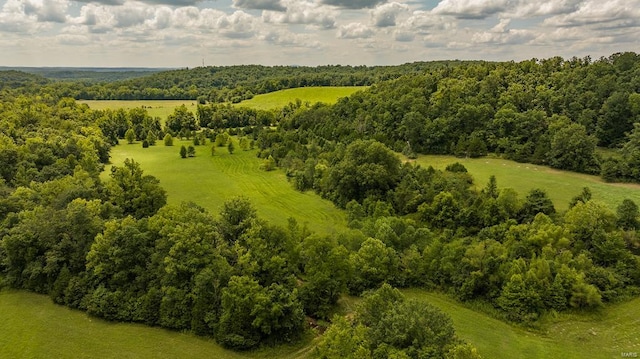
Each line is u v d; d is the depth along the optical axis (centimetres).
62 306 5744
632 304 5594
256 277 5444
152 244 5819
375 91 15750
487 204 7388
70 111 16850
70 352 4850
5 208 7119
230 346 4938
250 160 14112
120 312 5416
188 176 12206
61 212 6359
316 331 5228
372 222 7519
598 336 5112
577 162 9975
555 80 13262
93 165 10844
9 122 12800
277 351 4916
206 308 5159
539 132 11200
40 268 5950
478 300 5809
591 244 6203
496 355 4778
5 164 9669
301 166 12069
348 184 9312
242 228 6138
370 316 4675
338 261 5575
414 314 4212
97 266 5616
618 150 10444
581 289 5456
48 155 10556
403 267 6341
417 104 12900
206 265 5338
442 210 7694
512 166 10612
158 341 5050
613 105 10938
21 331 5222
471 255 5953
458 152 11662
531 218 7219
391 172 9319
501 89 13350
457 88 13438
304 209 9431
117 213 7056
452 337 4234
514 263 5759
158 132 18612
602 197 8312
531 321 5353
